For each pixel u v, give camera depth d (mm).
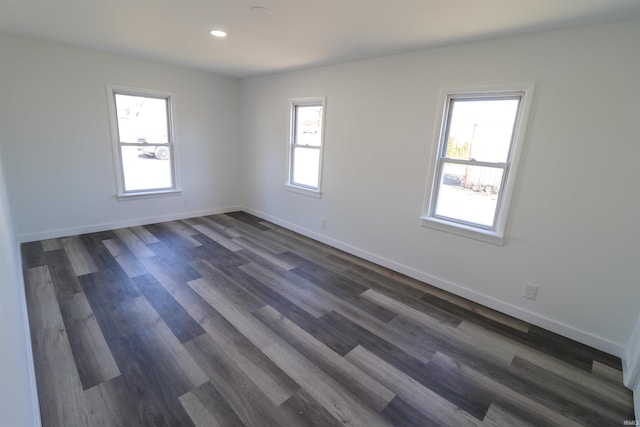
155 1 2166
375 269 3525
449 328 2484
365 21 2297
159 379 1816
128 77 4051
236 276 3189
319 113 4164
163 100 4535
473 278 2893
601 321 2277
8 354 906
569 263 2359
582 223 2270
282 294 2885
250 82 5043
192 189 5074
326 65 3803
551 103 2283
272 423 1579
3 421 660
